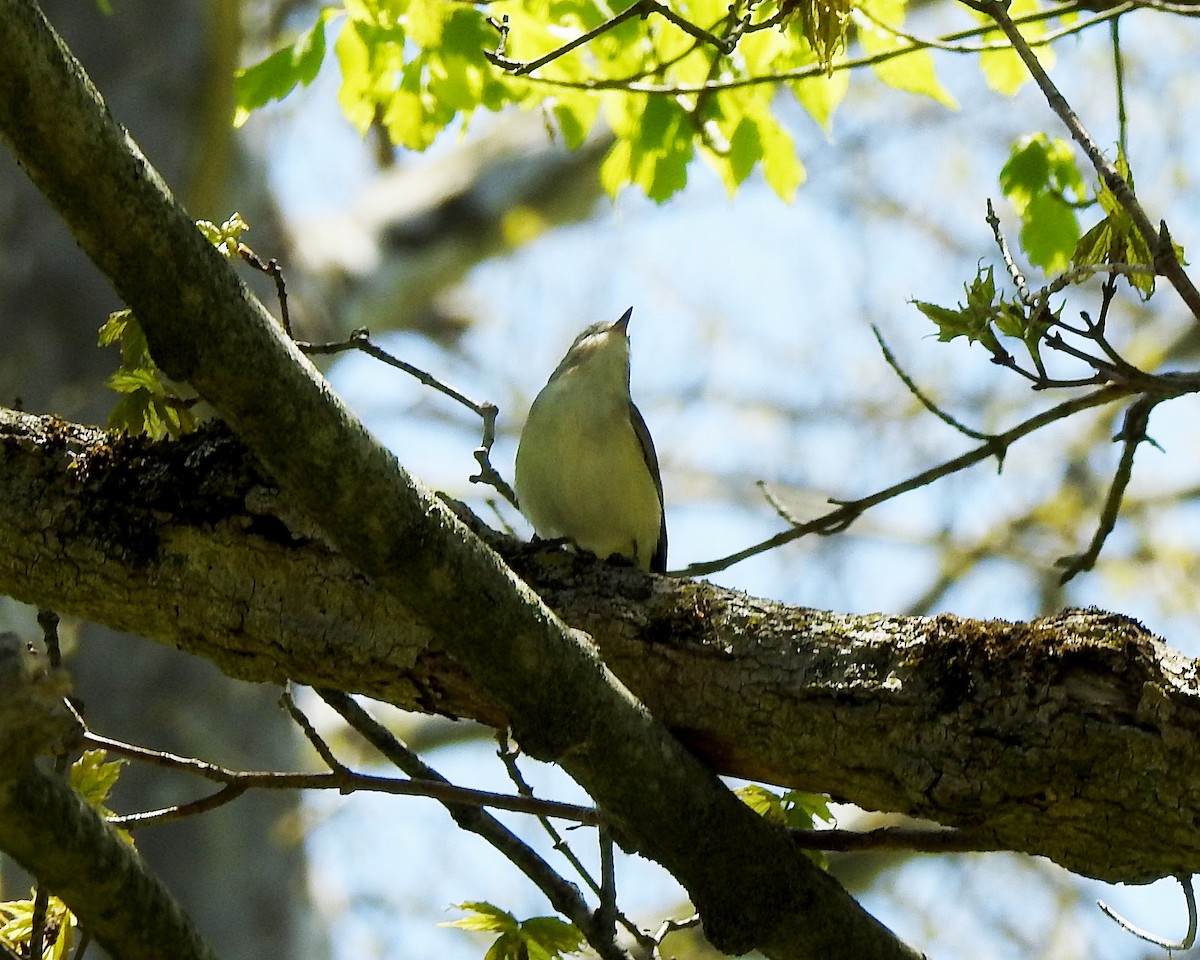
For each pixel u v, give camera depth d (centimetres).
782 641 616
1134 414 845
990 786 571
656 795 591
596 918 723
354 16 956
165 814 612
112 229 507
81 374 1562
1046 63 969
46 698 423
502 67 728
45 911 570
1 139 518
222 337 522
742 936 616
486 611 559
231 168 1669
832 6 662
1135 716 557
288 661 632
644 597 641
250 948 1518
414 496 552
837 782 603
